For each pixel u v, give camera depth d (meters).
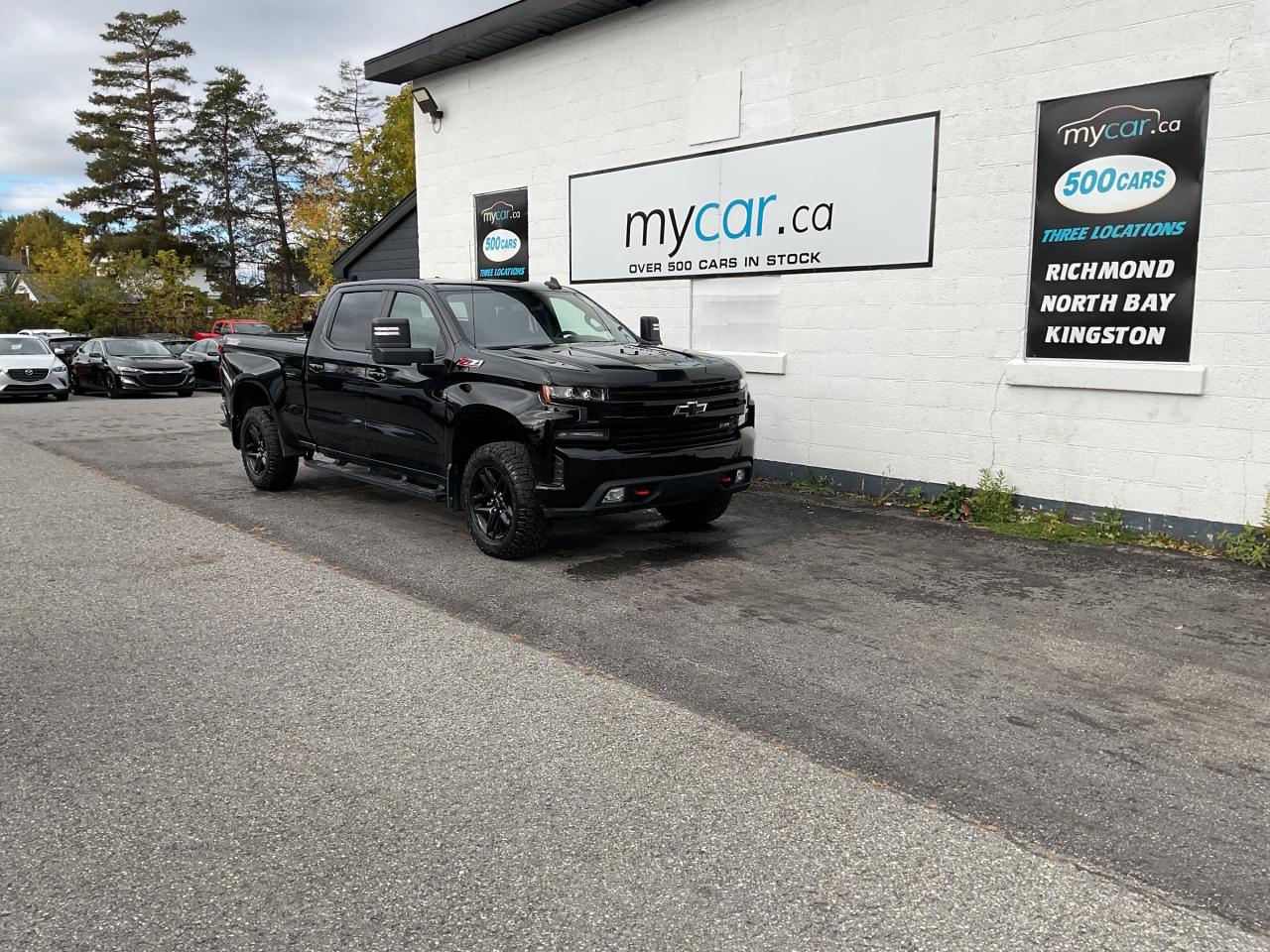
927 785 3.55
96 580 6.26
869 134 8.75
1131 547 7.06
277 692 4.41
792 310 9.62
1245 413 6.79
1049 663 4.77
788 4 9.27
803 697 4.36
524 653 4.93
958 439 8.42
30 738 3.94
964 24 7.98
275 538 7.43
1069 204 7.52
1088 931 2.71
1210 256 6.84
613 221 11.41
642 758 3.77
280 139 61.59
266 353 9.04
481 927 2.73
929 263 8.44
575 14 11.01
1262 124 6.53
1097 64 7.26
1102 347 7.45
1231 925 2.74
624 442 6.39
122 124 58.03
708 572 6.45
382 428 7.64
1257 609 5.64
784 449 9.86
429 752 3.82
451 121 13.59
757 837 3.19
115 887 2.92
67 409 19.69
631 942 2.66
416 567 6.57
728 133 9.96
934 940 2.67
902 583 6.18
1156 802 3.44
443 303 7.27
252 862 3.05
